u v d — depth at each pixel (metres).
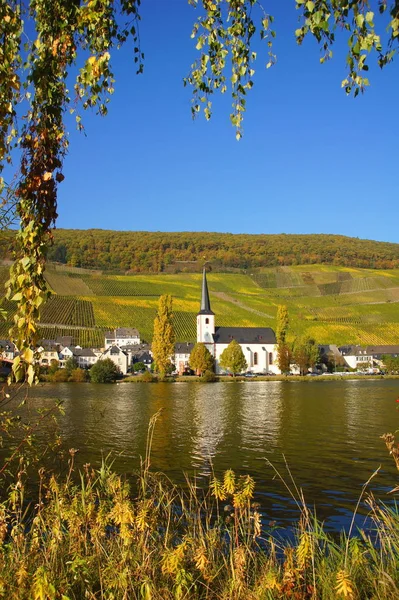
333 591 5.98
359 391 74.44
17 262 5.37
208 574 6.31
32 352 5.33
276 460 24.62
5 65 5.51
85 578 6.14
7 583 5.64
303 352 122.88
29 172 5.57
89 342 148.62
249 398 61.28
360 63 4.76
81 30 5.88
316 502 17.48
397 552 7.06
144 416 41.81
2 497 8.79
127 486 7.58
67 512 7.20
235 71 6.03
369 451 26.81
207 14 6.00
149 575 6.11
